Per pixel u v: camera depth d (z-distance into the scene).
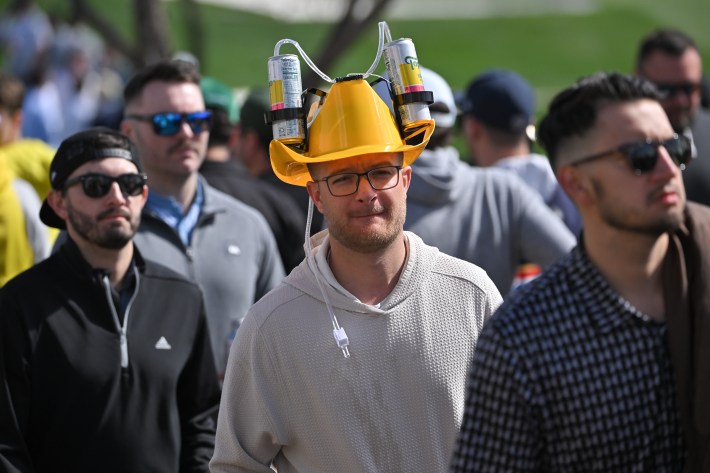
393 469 11.66
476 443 9.69
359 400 11.65
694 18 91.06
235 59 76.12
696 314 9.55
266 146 23.20
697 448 9.41
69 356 13.99
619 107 9.80
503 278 17.59
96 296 14.34
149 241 17.17
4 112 23.27
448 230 17.34
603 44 85.00
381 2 31.47
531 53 82.31
